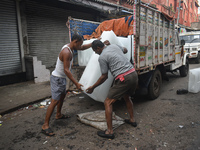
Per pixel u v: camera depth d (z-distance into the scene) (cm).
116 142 265
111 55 270
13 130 317
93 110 396
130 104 311
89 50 379
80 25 468
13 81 659
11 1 632
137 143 261
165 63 521
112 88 276
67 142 271
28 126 330
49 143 270
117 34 455
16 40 660
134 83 278
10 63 647
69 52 287
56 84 299
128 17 442
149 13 402
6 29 625
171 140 265
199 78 496
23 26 670
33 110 413
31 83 646
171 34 553
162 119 337
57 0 770
